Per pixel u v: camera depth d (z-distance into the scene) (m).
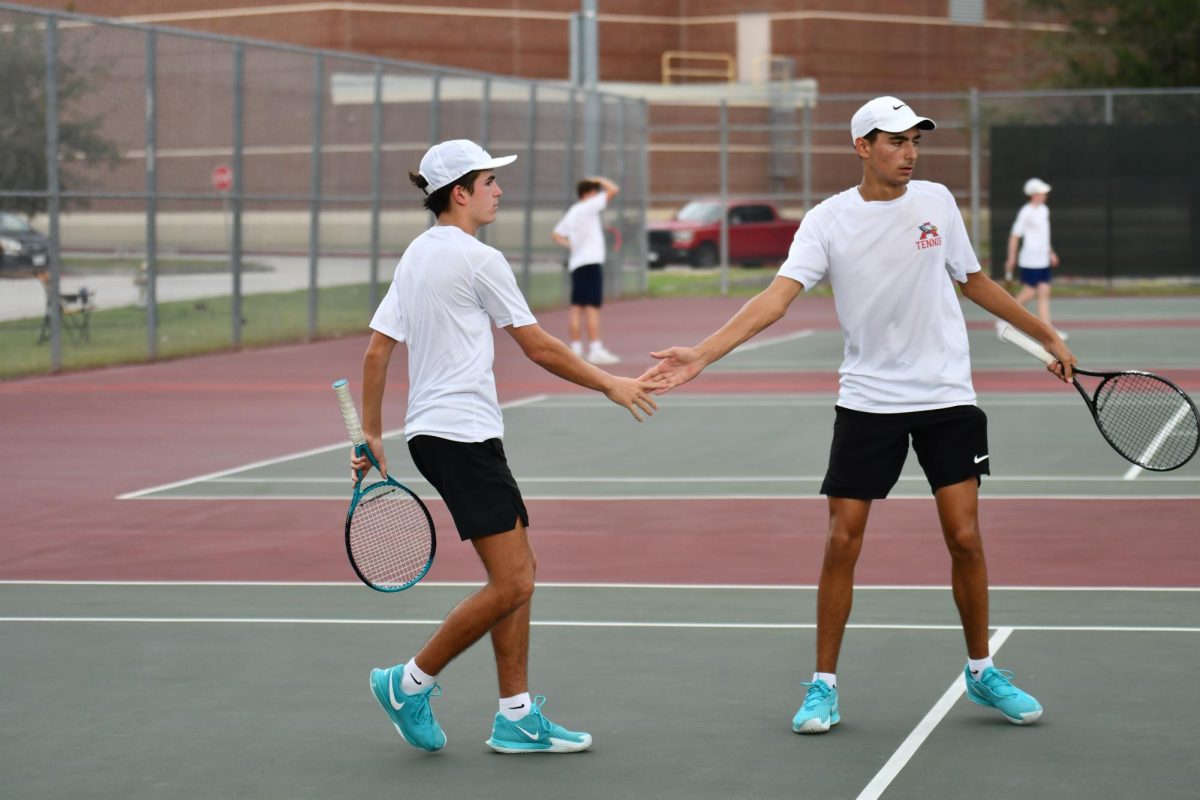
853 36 74.00
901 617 11.20
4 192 26.94
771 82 69.62
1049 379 27.08
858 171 69.62
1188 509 15.29
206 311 31.95
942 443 8.72
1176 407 10.06
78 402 24.72
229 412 23.62
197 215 31.45
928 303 8.66
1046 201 49.03
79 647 10.59
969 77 76.06
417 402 8.19
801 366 30.22
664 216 70.00
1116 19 57.44
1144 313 41.38
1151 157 48.75
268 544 14.16
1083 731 8.49
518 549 8.12
